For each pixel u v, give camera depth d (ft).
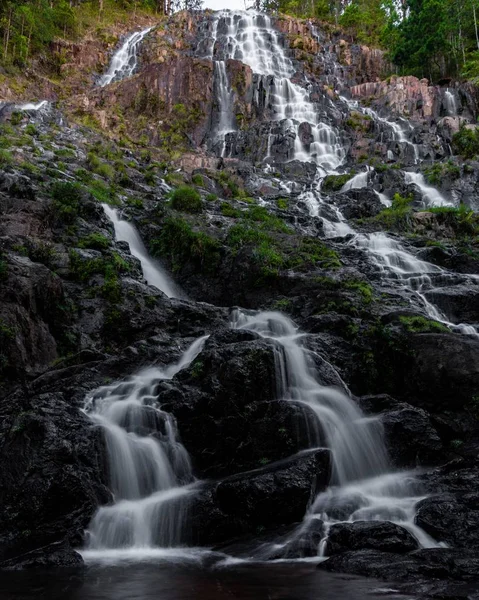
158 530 29.50
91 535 29.27
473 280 62.85
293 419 35.91
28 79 143.23
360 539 26.94
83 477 31.53
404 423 38.52
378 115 144.15
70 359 44.32
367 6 223.51
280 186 104.58
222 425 36.40
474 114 141.28
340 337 47.60
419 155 121.70
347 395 41.55
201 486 33.14
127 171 94.32
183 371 39.65
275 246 65.77
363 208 91.56
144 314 51.37
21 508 30.66
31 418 34.30
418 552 25.57
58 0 176.14
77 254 55.52
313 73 170.30
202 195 86.33
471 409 41.78
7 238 53.21
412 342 45.68
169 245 67.46
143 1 217.36
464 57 162.71
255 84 143.02
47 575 24.21
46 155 87.97
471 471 35.14
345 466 35.58
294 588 22.03
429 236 84.38
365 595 20.99
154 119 135.23
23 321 44.29
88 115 127.95
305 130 126.62
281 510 30.12
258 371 38.96
